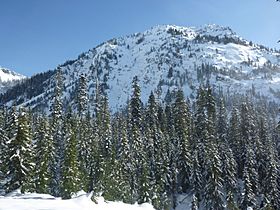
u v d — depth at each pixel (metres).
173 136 107.25
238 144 104.50
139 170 89.56
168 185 94.06
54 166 74.94
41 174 65.31
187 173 94.62
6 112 103.06
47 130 71.69
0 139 68.00
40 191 64.62
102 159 78.38
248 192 82.25
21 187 53.19
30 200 29.80
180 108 109.75
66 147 68.00
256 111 143.38
